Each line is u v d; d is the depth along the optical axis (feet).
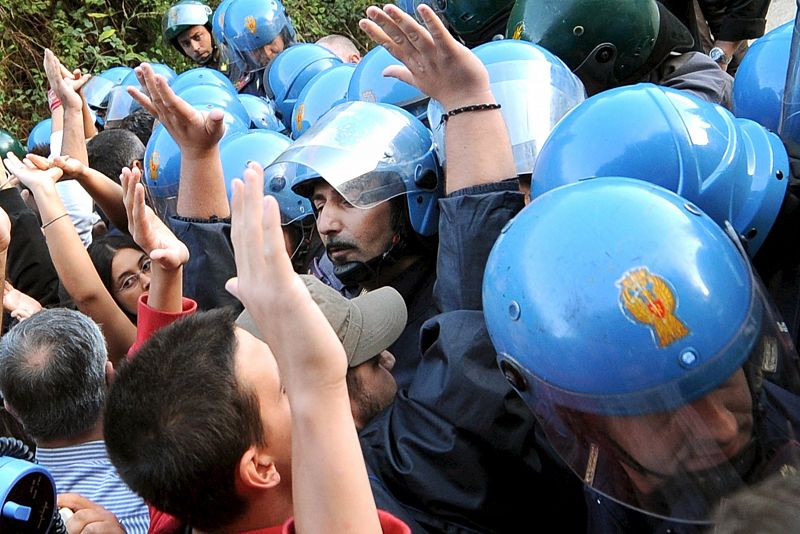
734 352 3.82
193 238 7.36
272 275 3.44
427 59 5.90
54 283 10.26
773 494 3.38
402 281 6.95
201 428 3.84
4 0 26.68
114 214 8.72
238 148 9.18
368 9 5.92
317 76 11.89
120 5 28.84
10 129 26.55
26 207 10.38
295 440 3.50
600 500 4.49
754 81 7.23
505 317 4.24
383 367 5.88
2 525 3.96
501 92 6.80
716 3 12.78
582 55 7.82
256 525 4.01
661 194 4.19
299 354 3.44
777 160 5.41
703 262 3.93
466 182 5.88
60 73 10.64
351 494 3.46
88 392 5.93
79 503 5.24
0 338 6.37
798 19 6.09
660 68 9.21
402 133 6.88
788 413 3.92
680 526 3.97
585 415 3.99
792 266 5.40
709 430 3.81
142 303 6.31
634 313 3.85
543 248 4.14
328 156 6.67
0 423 6.66
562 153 5.20
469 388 4.89
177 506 3.96
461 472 4.83
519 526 4.96
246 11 17.54
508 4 9.86
